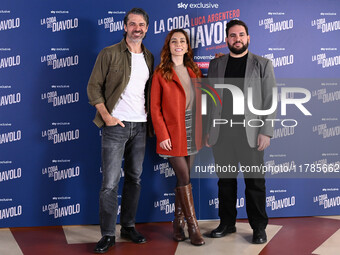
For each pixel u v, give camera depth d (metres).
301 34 3.33
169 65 2.78
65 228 3.18
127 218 2.95
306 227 3.17
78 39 3.14
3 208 3.14
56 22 3.11
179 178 2.84
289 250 2.69
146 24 2.79
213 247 2.76
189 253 2.65
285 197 3.40
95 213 3.25
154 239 2.94
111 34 3.17
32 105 3.13
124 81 2.76
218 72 2.89
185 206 2.83
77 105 3.18
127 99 2.79
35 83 3.12
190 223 2.83
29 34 3.09
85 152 3.21
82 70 3.16
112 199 2.79
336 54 3.37
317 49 3.35
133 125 2.82
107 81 2.78
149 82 2.85
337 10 3.36
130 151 2.91
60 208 3.21
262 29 3.30
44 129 3.16
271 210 3.40
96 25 3.15
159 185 3.30
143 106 2.87
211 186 3.35
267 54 3.31
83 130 3.20
